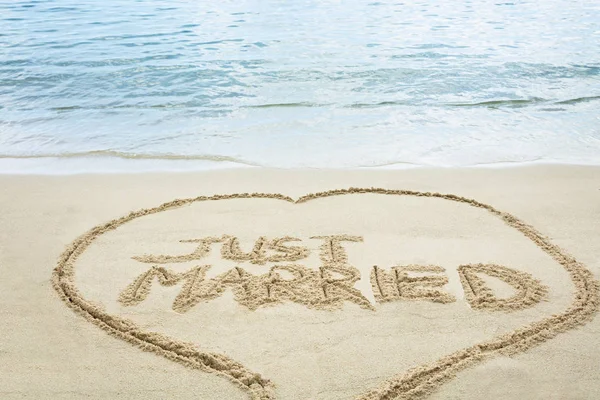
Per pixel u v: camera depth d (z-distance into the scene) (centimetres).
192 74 367
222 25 532
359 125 278
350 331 136
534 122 280
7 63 397
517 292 150
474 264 162
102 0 698
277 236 179
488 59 394
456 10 600
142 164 238
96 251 171
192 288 153
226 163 238
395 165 234
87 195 210
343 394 117
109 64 393
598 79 348
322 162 238
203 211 196
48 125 284
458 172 227
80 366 126
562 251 168
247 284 154
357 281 155
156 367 125
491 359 126
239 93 329
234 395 118
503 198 204
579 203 199
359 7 628
